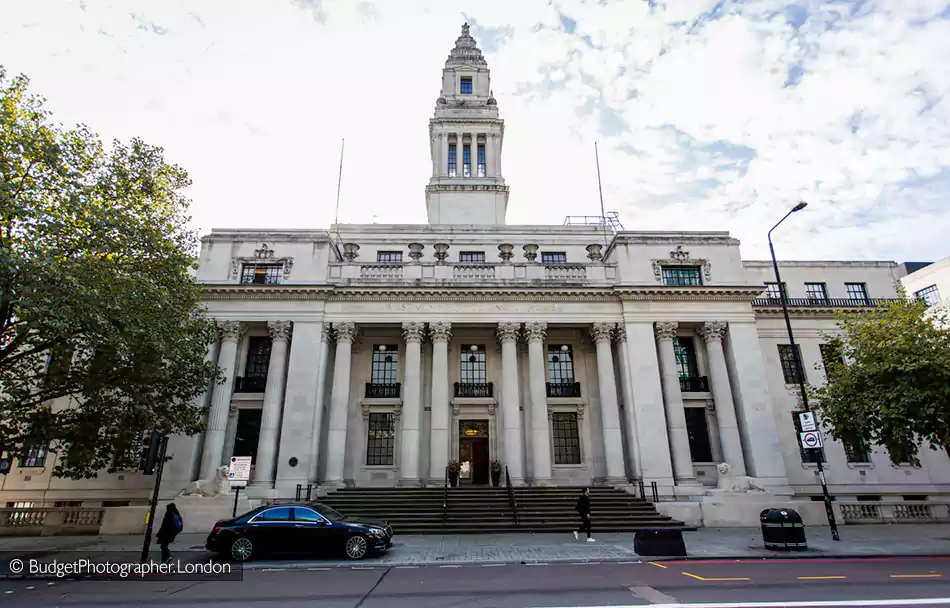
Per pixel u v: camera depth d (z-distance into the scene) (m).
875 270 36.84
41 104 18.36
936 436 20.36
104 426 19.75
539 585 12.09
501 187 43.12
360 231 37.25
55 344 17.78
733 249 33.50
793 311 34.44
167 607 10.41
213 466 27.84
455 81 48.09
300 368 29.77
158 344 18.33
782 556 16.03
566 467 31.19
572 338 34.00
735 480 26.44
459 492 26.34
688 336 33.62
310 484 27.38
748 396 30.41
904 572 13.27
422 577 13.45
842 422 22.14
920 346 20.52
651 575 13.21
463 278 32.47
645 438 29.30
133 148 20.47
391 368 33.12
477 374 33.31
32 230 16.41
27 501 29.00
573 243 37.31
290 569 14.87
